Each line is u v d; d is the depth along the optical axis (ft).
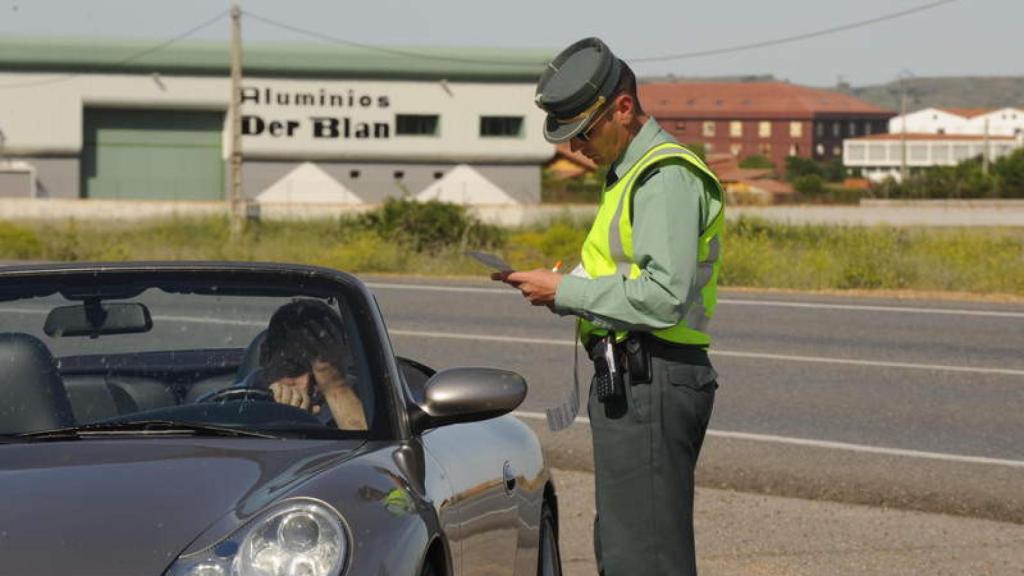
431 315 86.74
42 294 21.57
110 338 21.08
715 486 41.32
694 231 20.68
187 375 20.54
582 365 66.33
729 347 72.74
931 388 60.29
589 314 20.71
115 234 199.41
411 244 157.38
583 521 37.27
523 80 358.43
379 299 96.07
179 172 346.74
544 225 272.31
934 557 34.01
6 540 15.58
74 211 288.71
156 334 21.13
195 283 21.68
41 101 330.75
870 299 96.94
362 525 16.22
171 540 15.58
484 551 20.40
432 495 18.44
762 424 50.88
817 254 127.34
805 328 80.69
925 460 44.29
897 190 361.10
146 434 19.22
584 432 47.73
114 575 15.12
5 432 19.76
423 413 20.08
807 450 45.68
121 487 16.72
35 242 170.91
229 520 15.92
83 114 339.98
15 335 20.84
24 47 328.70
